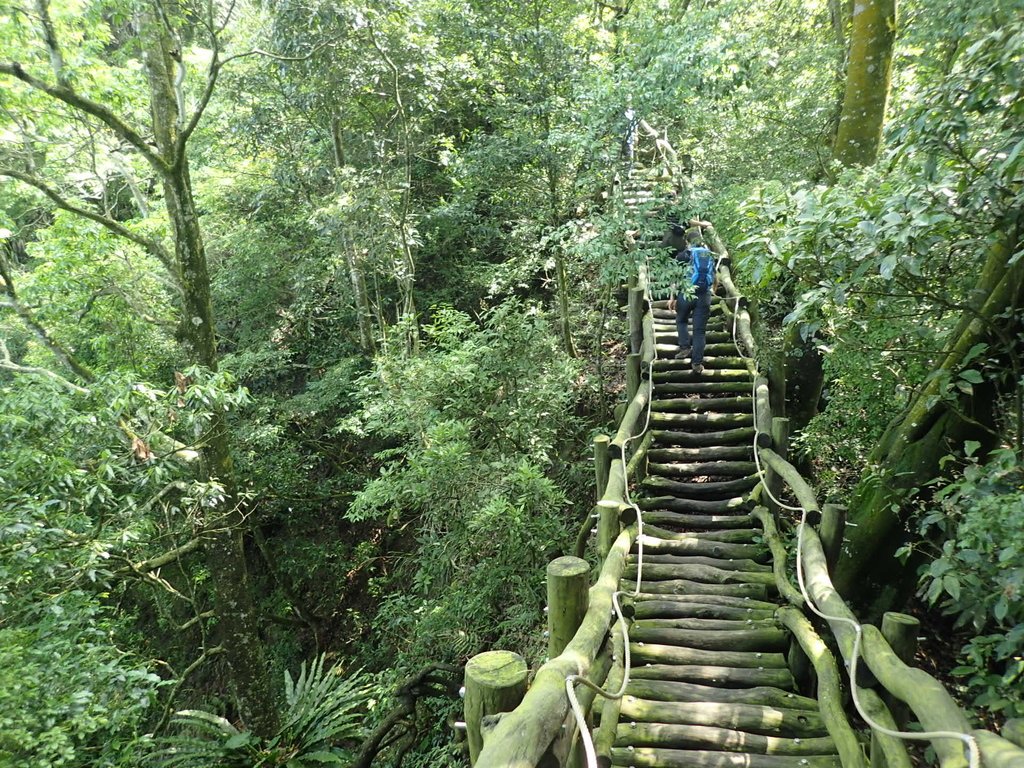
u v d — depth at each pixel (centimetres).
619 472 449
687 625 390
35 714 346
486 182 808
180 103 543
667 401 631
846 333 407
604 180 608
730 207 630
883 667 212
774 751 297
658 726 312
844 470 535
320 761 593
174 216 558
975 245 287
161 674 810
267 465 902
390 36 760
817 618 349
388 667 731
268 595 955
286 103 841
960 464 371
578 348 921
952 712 162
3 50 484
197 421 511
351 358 985
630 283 772
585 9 942
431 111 844
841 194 307
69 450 467
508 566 546
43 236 680
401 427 652
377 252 856
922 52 541
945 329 383
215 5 646
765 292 577
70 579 441
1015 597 212
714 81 571
